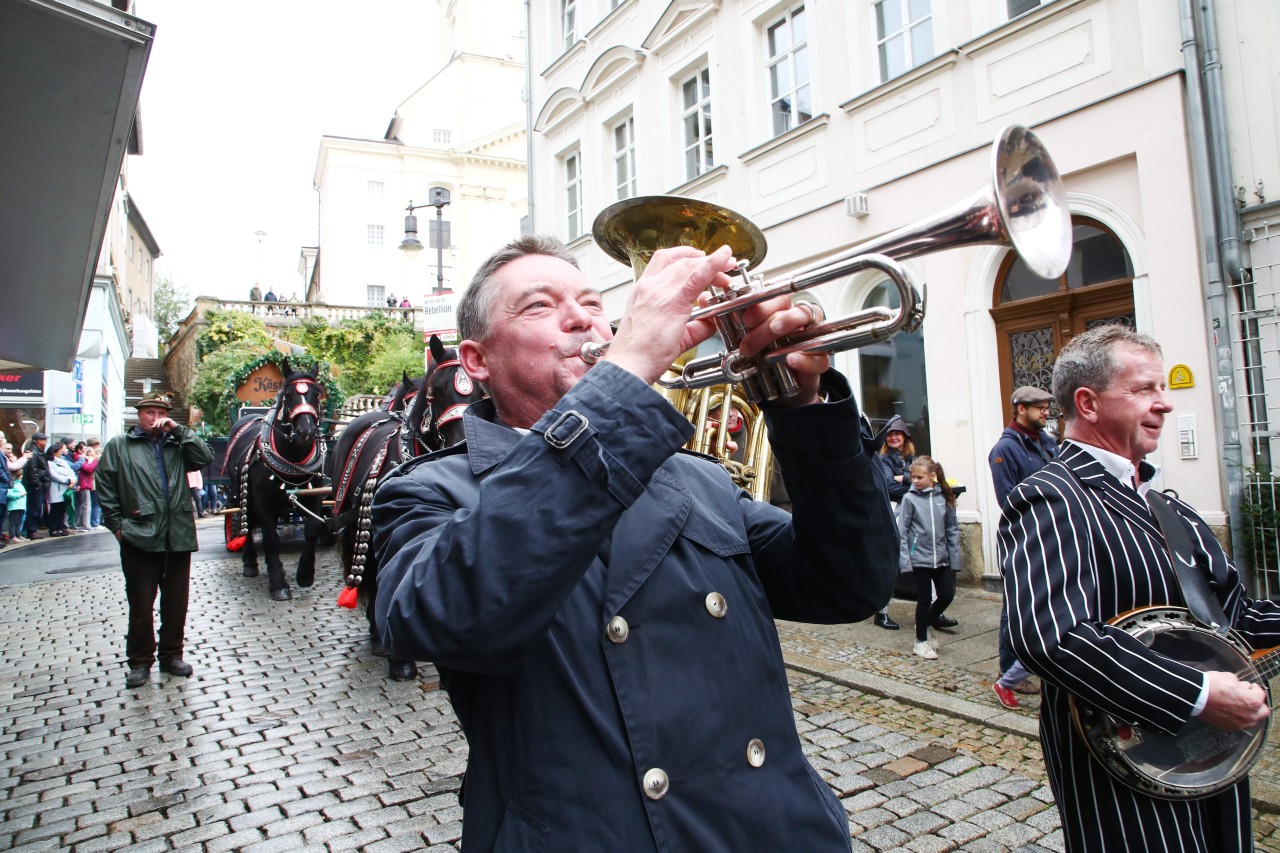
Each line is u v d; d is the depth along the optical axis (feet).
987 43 21.84
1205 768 5.24
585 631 3.68
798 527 4.32
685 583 3.86
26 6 8.52
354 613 22.39
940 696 13.85
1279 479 16.71
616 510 3.31
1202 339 17.92
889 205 24.43
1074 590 5.28
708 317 3.97
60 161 11.95
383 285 129.49
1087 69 19.95
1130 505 5.71
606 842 3.35
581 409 3.35
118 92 10.18
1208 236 17.74
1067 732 5.60
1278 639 5.99
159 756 12.57
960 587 22.57
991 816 9.82
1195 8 18.10
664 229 6.16
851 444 4.11
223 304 91.91
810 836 3.75
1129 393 5.92
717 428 10.88
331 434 37.50
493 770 3.69
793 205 27.73
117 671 17.47
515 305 4.36
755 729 3.81
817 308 3.86
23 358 24.93
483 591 3.16
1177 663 4.99
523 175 136.46
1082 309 20.57
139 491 16.34
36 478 44.21
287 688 15.89
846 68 25.82
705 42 31.83
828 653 16.83
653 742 3.49
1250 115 17.78
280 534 40.96
